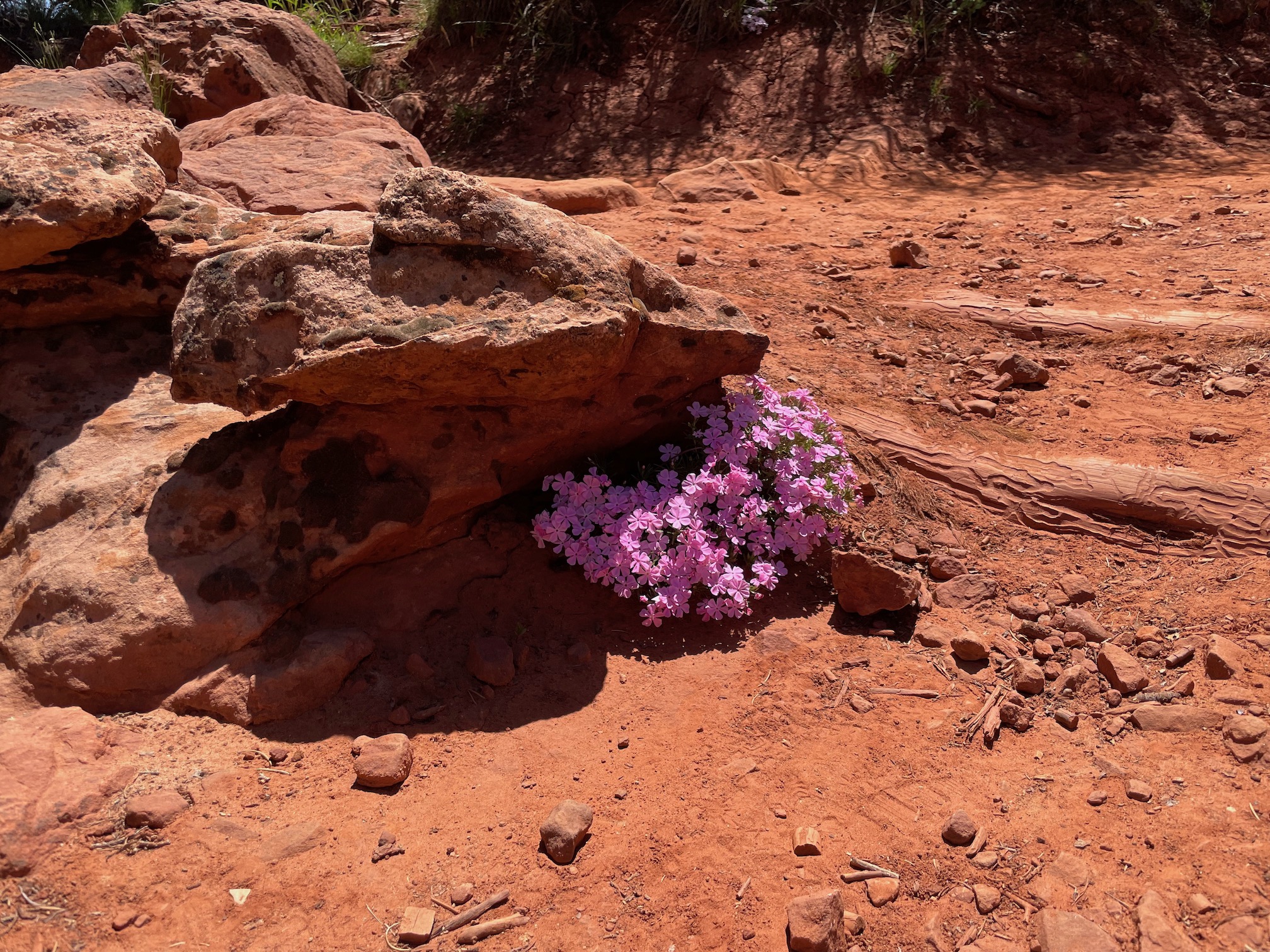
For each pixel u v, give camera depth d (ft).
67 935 7.52
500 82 39.42
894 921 7.67
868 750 9.35
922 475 13.44
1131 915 7.46
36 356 12.97
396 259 10.38
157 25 31.65
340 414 10.97
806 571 11.91
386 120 24.58
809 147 32.27
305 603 10.55
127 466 11.37
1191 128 32.73
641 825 8.59
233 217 13.89
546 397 10.59
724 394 12.66
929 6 36.55
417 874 8.17
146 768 9.05
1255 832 7.95
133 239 12.90
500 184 25.41
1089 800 8.54
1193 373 15.64
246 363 10.35
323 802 8.88
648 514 10.87
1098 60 34.32
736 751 9.40
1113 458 13.25
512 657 10.37
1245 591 10.82
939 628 10.90
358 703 9.98
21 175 11.02
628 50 38.42
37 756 8.70
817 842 8.27
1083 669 10.18
